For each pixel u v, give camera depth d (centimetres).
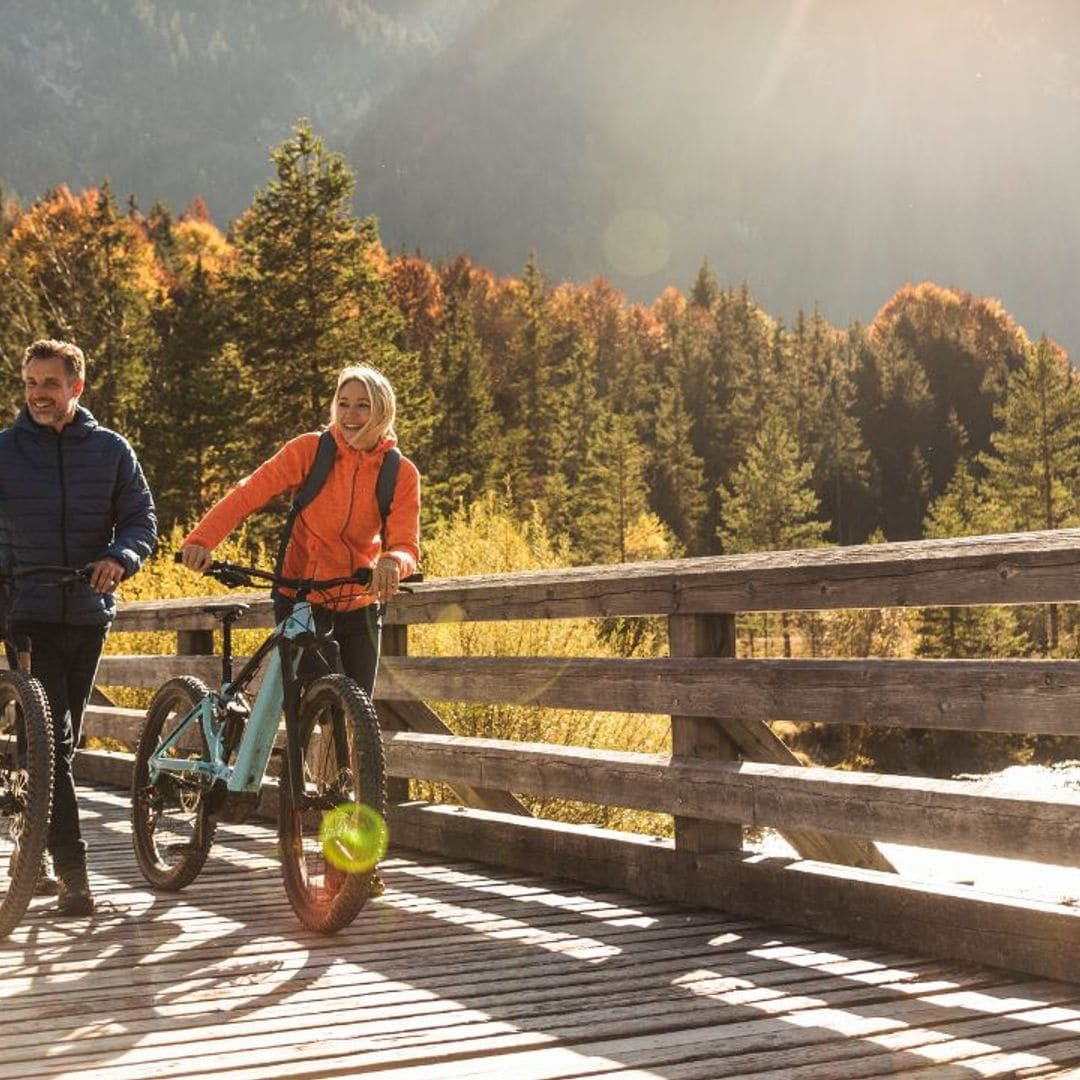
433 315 9956
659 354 11169
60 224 4806
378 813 461
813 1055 344
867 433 10275
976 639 4703
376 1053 348
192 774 546
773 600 495
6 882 552
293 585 498
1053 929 407
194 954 457
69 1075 333
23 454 506
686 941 472
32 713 483
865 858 516
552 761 591
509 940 476
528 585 600
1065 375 6569
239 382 3975
